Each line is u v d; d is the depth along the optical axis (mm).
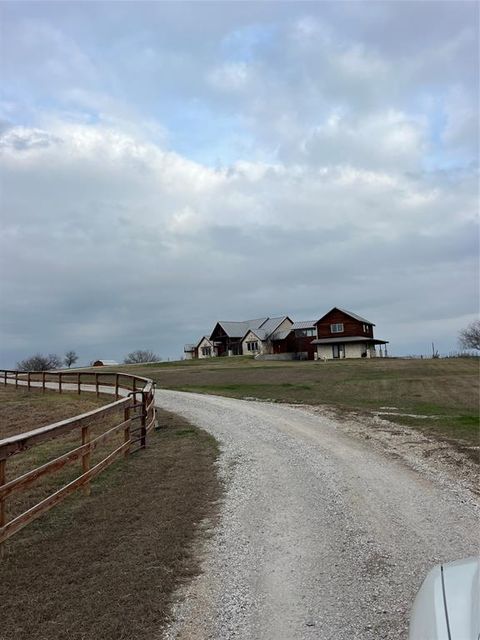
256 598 4961
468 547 6070
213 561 5859
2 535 5844
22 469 10578
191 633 4340
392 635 4184
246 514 7574
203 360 76562
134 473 10031
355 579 5301
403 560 5738
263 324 91500
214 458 11461
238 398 24125
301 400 22344
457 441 12555
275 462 10984
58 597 4926
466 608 2562
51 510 7688
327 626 4395
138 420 15484
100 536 6559
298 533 6742
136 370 54125
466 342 74438
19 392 30688
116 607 4730
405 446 12258
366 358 66312
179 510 7668
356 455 11461
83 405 22547
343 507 7809
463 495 8289
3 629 4359
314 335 79000
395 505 7836
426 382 31297
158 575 5414
